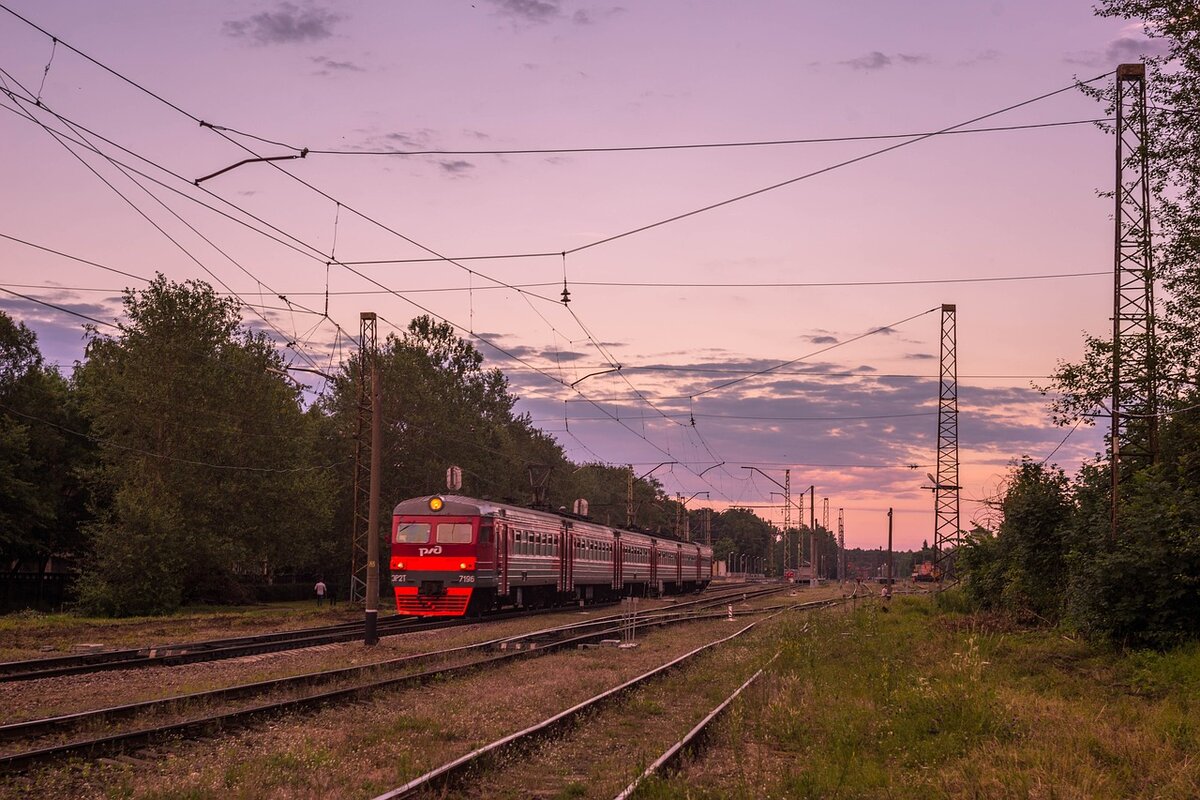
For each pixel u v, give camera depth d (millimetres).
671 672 19281
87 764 9766
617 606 46344
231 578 50500
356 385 58406
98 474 46188
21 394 52594
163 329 46125
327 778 9555
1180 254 24250
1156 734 11969
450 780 9367
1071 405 24969
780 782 9656
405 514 33500
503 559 34875
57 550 56688
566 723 12805
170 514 40688
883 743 11398
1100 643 20719
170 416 45625
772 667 19297
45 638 26156
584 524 45500
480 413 73812
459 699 15234
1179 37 24609
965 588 37812
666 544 61938
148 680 16938
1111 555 20656
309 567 64000
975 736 11523
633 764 10312
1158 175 24609
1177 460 23953
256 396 49188
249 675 17547
